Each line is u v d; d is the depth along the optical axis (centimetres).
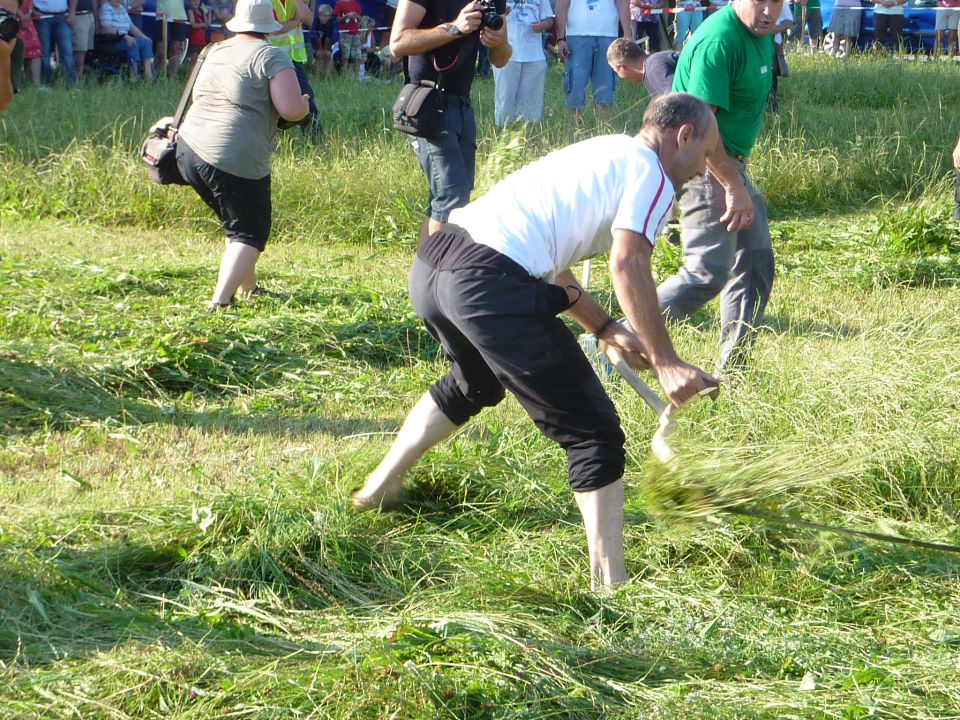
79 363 705
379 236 1193
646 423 591
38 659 379
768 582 458
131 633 395
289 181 1229
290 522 479
